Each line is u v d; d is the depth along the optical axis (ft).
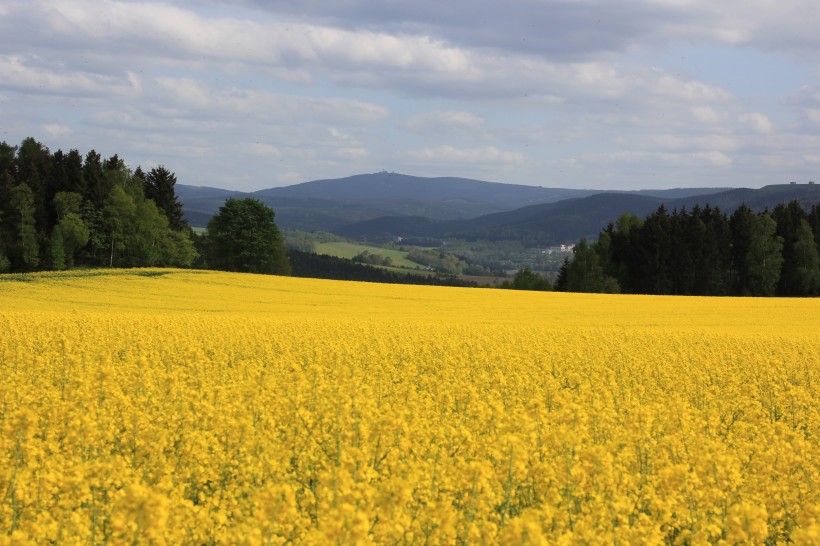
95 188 323.16
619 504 25.85
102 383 43.19
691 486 28.12
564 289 358.02
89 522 24.98
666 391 58.95
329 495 25.05
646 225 345.31
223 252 325.01
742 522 24.14
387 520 23.11
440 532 24.04
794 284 331.57
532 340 87.61
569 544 23.09
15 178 322.96
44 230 302.45
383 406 43.06
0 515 26.20
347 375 54.80
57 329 84.53
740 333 112.27
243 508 26.91
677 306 168.96
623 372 65.10
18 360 61.31
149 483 30.83
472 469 26.55
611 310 156.25
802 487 31.07
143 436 34.09
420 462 30.40
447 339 84.94
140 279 197.47
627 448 34.12
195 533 25.12
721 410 50.37
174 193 391.45
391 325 101.65
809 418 47.16
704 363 71.46
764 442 37.22
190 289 181.78
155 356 67.46
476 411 40.96
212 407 38.96
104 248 309.63
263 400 42.37
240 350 74.08
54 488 27.22
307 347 74.84
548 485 30.14
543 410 38.96
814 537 21.49
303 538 23.73
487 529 23.54
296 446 34.81
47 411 39.70
